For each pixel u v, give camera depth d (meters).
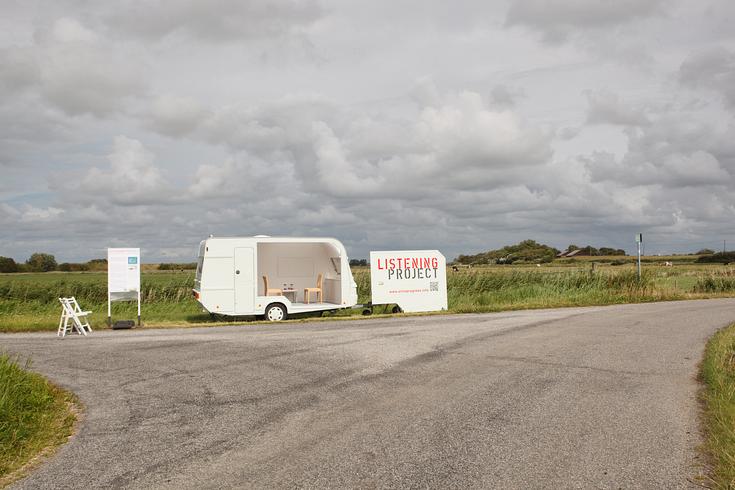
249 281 19.19
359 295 27.84
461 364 10.38
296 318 20.17
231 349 12.45
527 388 8.45
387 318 19.05
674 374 9.41
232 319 20.53
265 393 8.39
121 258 18.02
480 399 7.82
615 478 5.02
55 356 11.81
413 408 7.40
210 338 14.35
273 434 6.41
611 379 9.05
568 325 16.00
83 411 7.57
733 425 6.32
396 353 11.63
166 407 7.70
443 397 7.95
